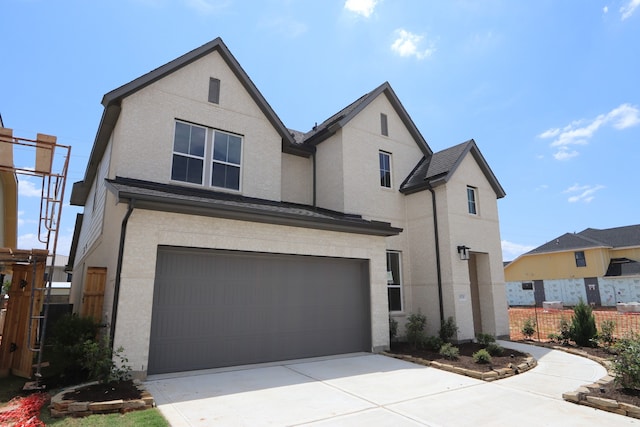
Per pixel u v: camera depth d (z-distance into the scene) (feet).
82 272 46.98
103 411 16.24
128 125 30.12
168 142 31.96
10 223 44.83
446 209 40.27
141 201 22.13
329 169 42.57
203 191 32.53
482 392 20.70
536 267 120.26
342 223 31.35
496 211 46.29
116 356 20.88
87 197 53.93
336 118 45.93
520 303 119.55
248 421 15.57
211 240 25.58
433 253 40.86
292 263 30.09
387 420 16.02
